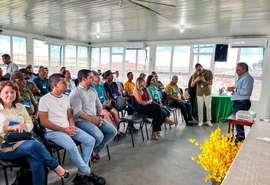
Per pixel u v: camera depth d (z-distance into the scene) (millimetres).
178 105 4719
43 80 4008
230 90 3578
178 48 7555
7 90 1913
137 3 3486
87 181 2117
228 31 5637
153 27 5484
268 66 5934
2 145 1790
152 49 8070
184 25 5078
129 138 3666
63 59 8766
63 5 3838
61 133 2141
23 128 1882
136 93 3674
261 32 5609
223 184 761
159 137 3768
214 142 1094
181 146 3330
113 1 3479
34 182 1760
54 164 1853
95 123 2559
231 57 6582
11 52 6961
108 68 9406
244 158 1009
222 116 4965
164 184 2189
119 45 8875
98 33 6836
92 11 4160
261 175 832
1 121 1855
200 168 2570
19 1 3680
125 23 5148
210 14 4047
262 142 1278
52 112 2172
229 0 3225
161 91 4941
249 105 3430
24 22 5516
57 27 6066
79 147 2699
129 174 2377
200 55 7117
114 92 4426
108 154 2775
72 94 2500
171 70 7781
